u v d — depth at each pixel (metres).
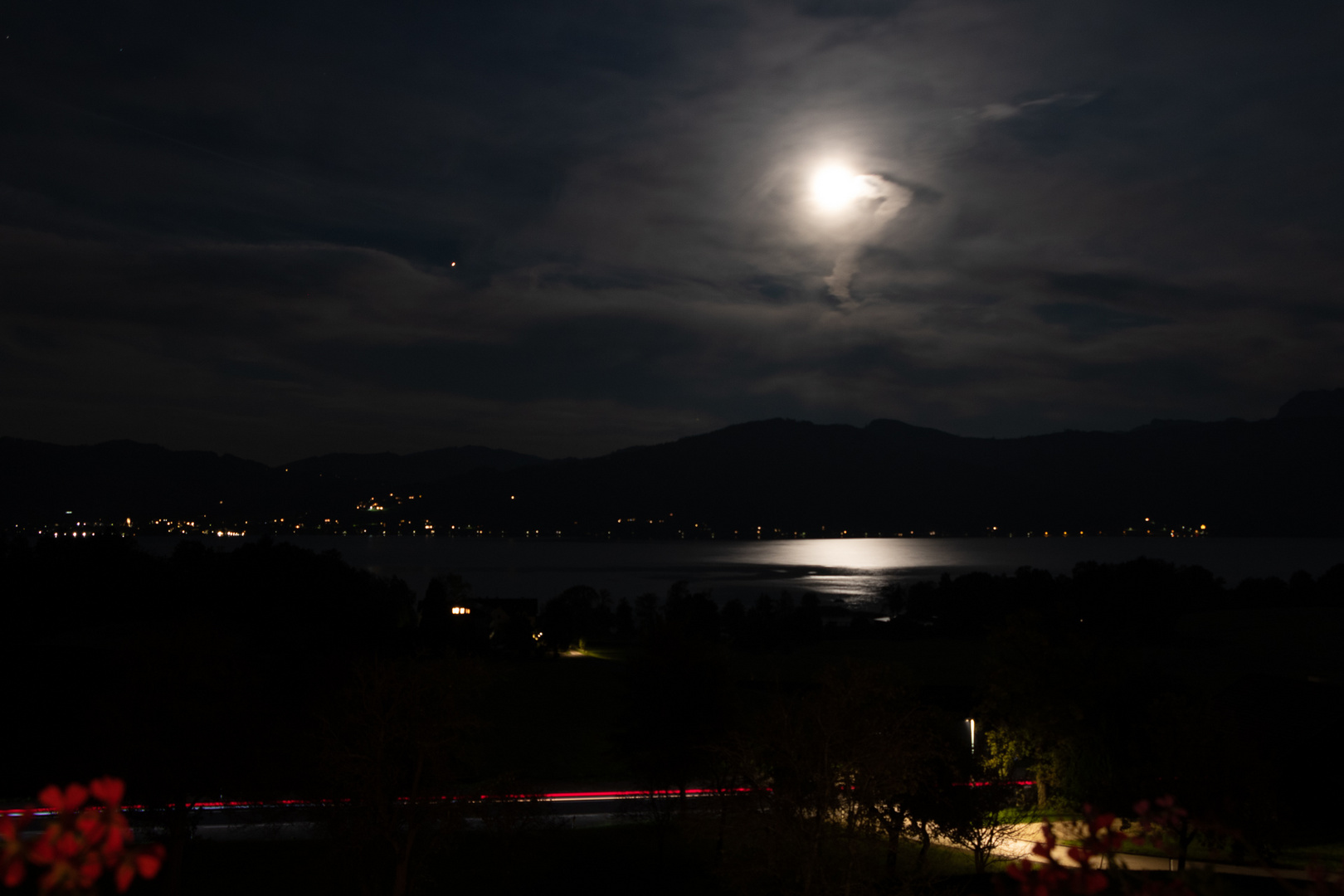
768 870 29.00
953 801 35.12
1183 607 146.38
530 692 89.06
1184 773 32.28
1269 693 51.12
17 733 61.81
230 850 43.66
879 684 32.94
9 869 4.64
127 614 111.69
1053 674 47.56
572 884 40.34
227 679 40.75
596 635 174.00
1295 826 44.00
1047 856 6.53
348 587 122.25
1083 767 46.84
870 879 28.19
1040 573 185.12
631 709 47.28
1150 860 33.00
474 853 44.16
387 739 34.47
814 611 164.75
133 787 37.59
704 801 41.31
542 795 37.75
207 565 121.50
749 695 86.75
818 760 28.17
